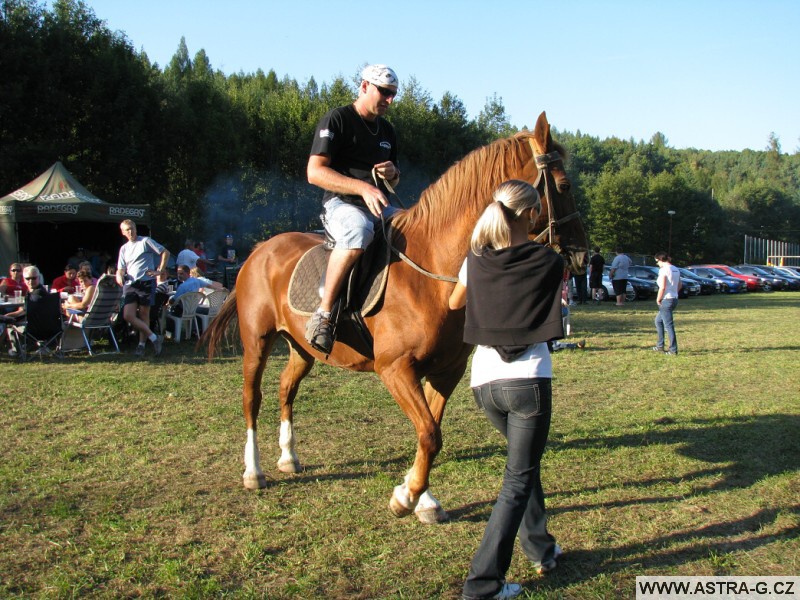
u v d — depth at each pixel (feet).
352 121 12.64
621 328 46.16
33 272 28.94
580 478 14.58
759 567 10.53
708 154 501.15
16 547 11.16
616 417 20.07
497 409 9.39
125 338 34.91
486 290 9.02
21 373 25.81
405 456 16.10
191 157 81.92
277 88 123.85
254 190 93.66
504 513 9.00
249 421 14.39
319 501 13.21
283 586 9.92
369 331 11.84
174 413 19.85
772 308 68.54
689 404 21.85
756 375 27.55
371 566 10.58
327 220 12.27
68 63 67.87
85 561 10.64
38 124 66.18
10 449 16.30
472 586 9.14
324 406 21.07
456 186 11.62
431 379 12.42
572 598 9.68
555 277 8.89
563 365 30.07
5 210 38.22
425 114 107.65
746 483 14.14
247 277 14.88
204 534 11.70
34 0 67.56
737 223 258.37
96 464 15.26
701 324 50.47
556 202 11.49
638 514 12.60
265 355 14.57
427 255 11.47
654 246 205.77
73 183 43.98
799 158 400.06
